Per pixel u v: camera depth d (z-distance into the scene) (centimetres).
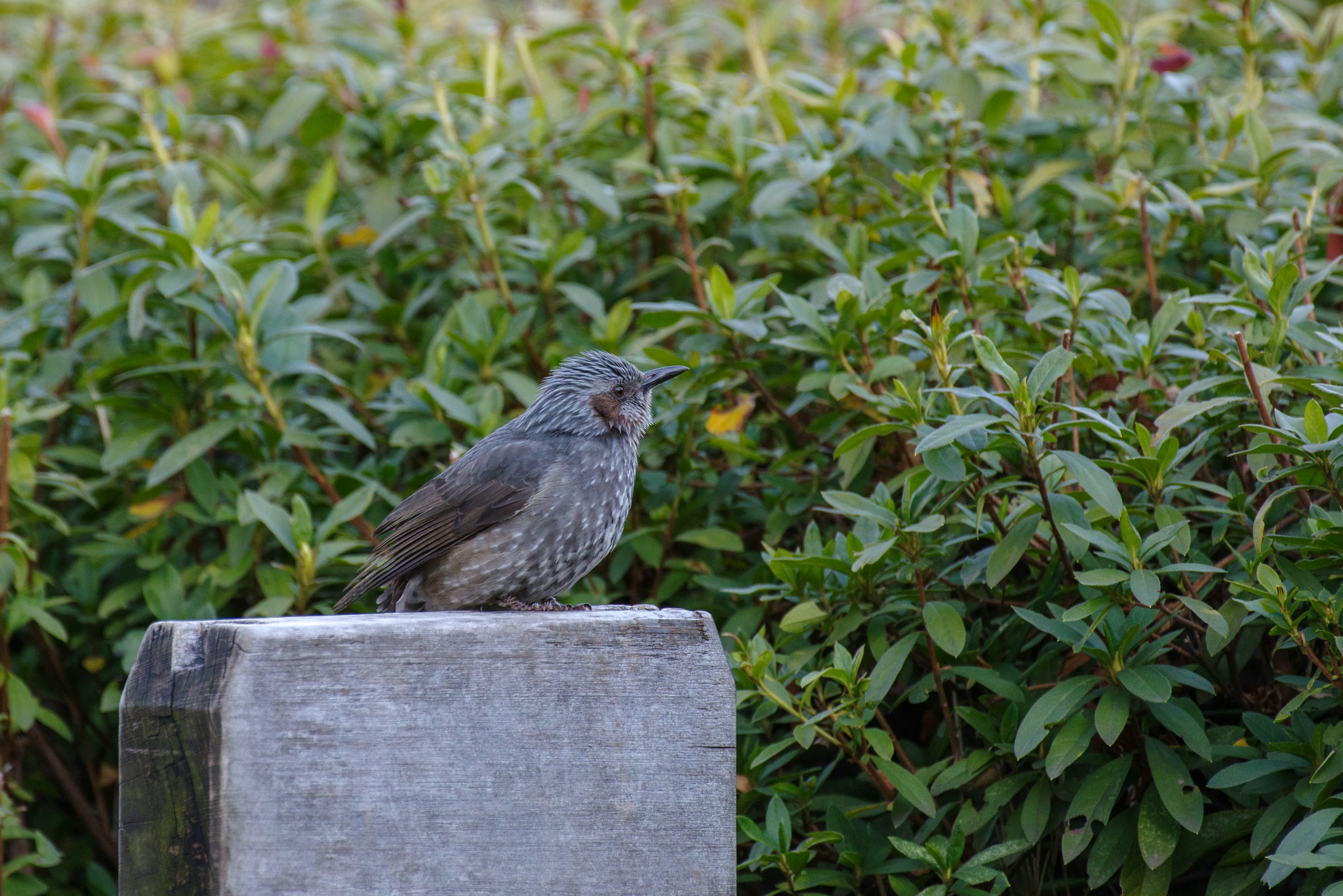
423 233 1150
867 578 703
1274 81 1158
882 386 833
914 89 1004
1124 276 941
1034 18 1104
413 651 496
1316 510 640
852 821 740
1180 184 1015
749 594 839
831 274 995
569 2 1430
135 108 1161
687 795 520
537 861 503
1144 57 1070
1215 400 637
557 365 934
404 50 1246
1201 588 676
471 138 1052
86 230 1038
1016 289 872
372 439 934
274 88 1266
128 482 1030
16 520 900
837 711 684
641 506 923
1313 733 609
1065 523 627
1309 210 833
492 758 502
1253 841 604
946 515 777
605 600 854
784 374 948
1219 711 751
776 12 1241
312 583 836
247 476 984
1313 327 715
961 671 692
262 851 473
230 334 873
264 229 1072
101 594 1018
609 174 1123
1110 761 671
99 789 1028
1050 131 1032
